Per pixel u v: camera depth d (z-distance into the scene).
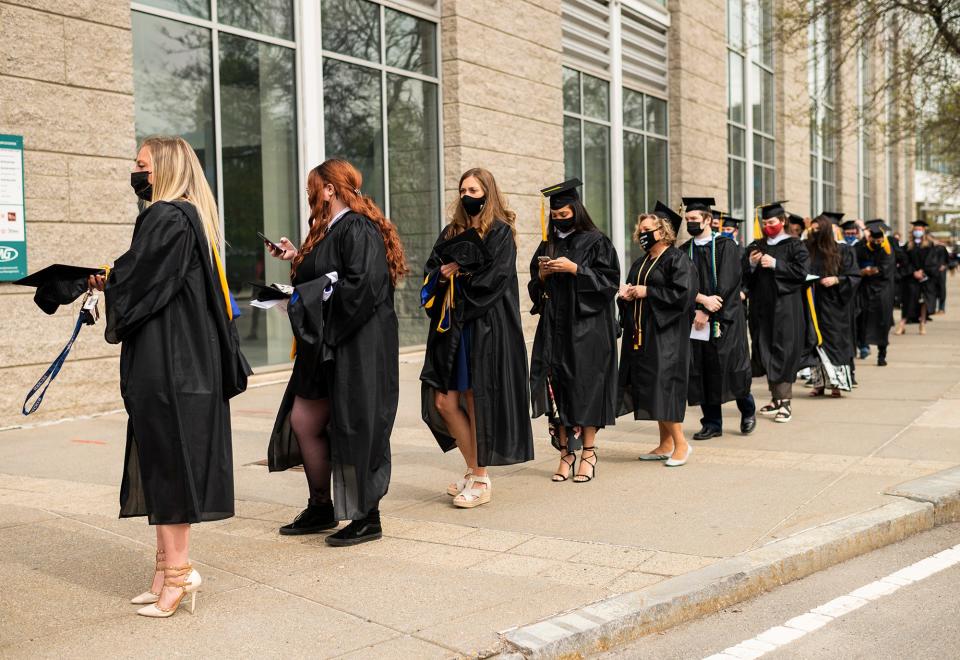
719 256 7.84
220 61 10.52
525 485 6.29
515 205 14.75
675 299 6.72
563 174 15.98
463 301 5.52
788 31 20.05
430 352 5.69
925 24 18.00
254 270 11.02
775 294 8.64
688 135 20.36
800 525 5.14
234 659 3.43
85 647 3.55
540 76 15.27
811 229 9.88
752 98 24.83
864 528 5.04
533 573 4.40
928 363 13.14
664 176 20.09
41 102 8.42
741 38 24.00
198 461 3.82
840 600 4.27
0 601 4.06
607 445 7.78
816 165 30.45
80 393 8.80
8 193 8.15
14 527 5.23
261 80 11.06
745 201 24.41
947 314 22.83
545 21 15.36
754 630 3.92
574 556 4.66
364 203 4.92
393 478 6.54
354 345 4.82
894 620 4.00
